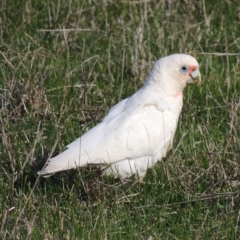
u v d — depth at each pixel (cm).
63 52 1557
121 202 1119
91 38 1609
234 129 1209
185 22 1670
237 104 1298
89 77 1470
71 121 1302
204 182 1162
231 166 1188
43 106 1336
